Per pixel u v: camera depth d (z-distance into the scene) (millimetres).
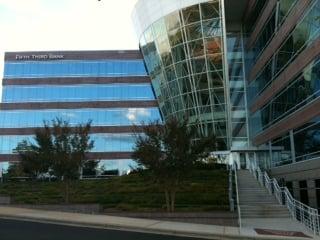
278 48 38312
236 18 52156
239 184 33531
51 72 78562
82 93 77312
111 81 77438
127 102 76312
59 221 21359
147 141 26094
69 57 78938
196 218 23344
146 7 60219
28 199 33156
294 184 33844
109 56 78438
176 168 25500
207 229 19594
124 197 31172
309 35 30484
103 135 74938
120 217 23422
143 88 76875
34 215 23188
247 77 51312
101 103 76562
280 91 38281
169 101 58750
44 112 76938
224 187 32719
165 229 19141
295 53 33719
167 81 58656
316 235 18797
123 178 41188
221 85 53406
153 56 61344
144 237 16875
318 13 28578
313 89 29938
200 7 53750
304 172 31594
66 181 32312
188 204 28078
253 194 29906
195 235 18297
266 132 43031
